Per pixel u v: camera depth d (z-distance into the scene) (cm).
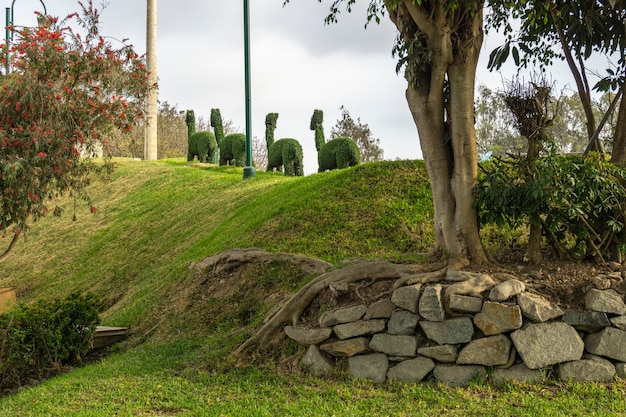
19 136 843
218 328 870
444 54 681
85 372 765
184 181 2058
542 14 775
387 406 562
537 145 675
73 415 579
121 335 966
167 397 621
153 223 1714
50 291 1505
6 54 905
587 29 727
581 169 632
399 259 740
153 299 1077
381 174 1200
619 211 661
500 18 816
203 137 2439
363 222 1047
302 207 1169
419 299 623
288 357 684
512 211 662
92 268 1558
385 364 627
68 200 2253
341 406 566
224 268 1023
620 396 554
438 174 711
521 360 593
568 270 659
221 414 564
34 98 861
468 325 604
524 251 742
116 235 1722
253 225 1195
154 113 2817
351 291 693
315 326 685
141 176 2294
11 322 802
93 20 952
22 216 870
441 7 666
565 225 680
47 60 898
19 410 627
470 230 689
